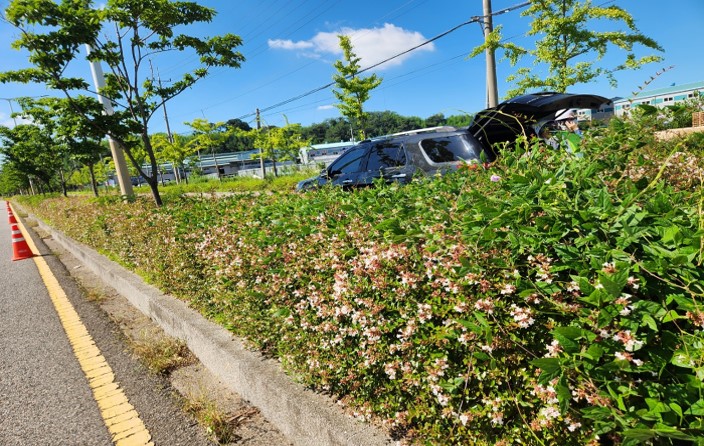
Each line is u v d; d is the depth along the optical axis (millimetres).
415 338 1729
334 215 2936
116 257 6473
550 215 1502
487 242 1587
